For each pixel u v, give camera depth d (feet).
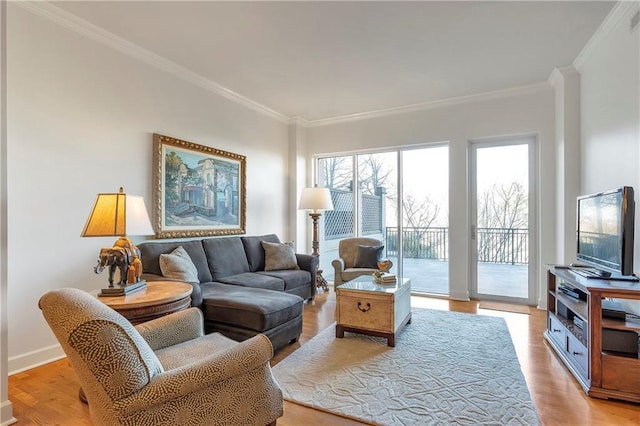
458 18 8.96
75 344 3.64
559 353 8.65
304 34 9.78
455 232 15.28
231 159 14.49
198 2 8.25
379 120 17.07
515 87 13.89
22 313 8.12
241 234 14.99
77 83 9.23
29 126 8.24
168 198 11.73
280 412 5.47
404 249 17.03
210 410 4.53
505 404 6.56
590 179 10.85
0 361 6.00
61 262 8.85
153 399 3.97
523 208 14.62
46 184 8.57
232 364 4.69
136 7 8.48
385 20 9.05
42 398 6.89
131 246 7.84
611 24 9.09
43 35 8.50
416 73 12.50
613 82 9.24
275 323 8.94
